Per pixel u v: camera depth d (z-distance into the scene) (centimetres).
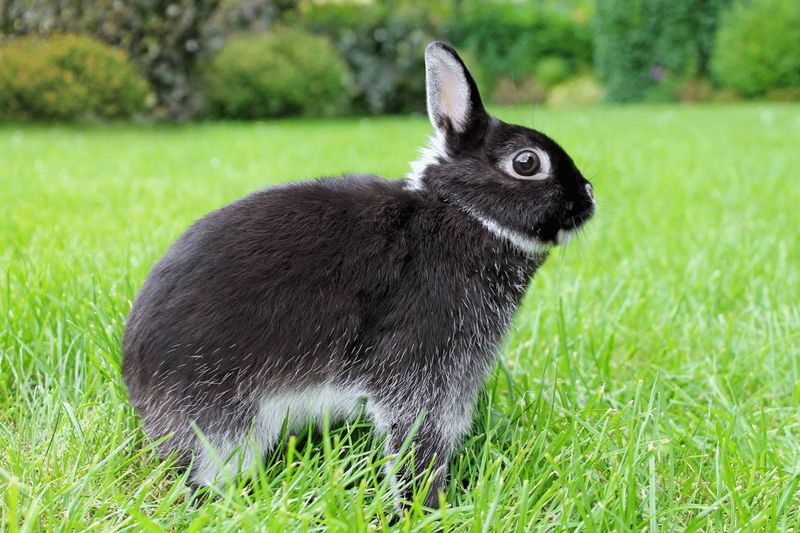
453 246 93
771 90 566
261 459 91
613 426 92
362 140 326
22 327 103
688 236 142
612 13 598
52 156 250
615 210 163
